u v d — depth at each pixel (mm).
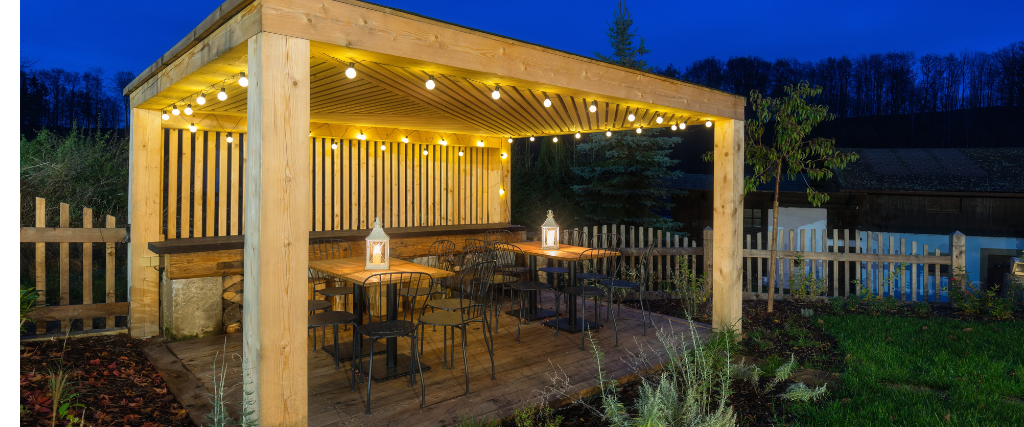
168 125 5711
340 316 4191
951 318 6926
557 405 3789
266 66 2625
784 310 7309
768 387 3969
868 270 7875
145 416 3395
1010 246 13133
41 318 5023
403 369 4320
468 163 8578
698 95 5145
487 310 6645
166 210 7996
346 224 7254
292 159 2725
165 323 5359
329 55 3156
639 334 5648
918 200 13859
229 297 5492
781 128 7160
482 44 3621
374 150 7504
